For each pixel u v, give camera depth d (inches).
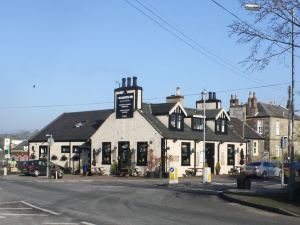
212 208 724.7
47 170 1612.9
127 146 1811.0
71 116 2326.5
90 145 1967.3
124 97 1843.0
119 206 715.4
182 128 1840.6
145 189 1104.2
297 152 2362.2
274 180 1636.3
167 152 1721.2
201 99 2175.2
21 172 1916.8
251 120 2453.2
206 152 1925.4
